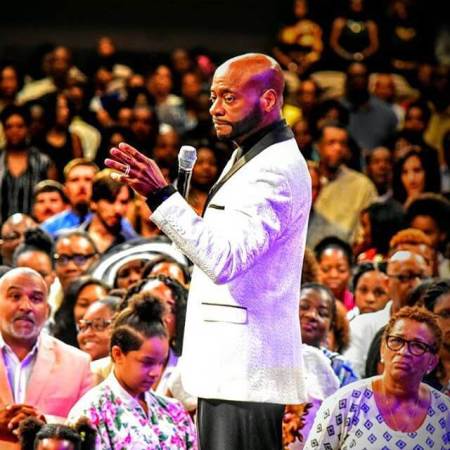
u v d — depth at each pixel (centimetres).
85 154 2527
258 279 931
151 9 3519
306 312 1327
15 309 1227
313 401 1209
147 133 2450
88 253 1627
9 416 1088
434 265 1684
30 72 2878
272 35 3512
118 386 1142
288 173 929
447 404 1086
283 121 948
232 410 940
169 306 1309
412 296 1406
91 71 3064
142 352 1133
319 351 1238
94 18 3500
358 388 1088
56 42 3475
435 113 2750
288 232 934
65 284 1627
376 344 1340
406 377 1072
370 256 1838
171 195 907
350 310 1596
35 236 1630
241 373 926
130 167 905
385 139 2636
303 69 3105
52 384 1235
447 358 1267
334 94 3002
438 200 1850
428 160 2162
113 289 1495
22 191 2223
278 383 934
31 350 1240
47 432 1025
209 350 931
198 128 2494
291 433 1206
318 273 1512
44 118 2391
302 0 3212
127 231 1836
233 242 905
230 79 938
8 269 1439
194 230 902
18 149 2231
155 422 1145
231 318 929
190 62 3034
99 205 1819
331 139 2139
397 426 1076
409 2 3209
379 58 3127
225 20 3525
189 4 3525
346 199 2100
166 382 1309
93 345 1375
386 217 1845
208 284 938
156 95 2845
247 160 935
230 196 928
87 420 1054
